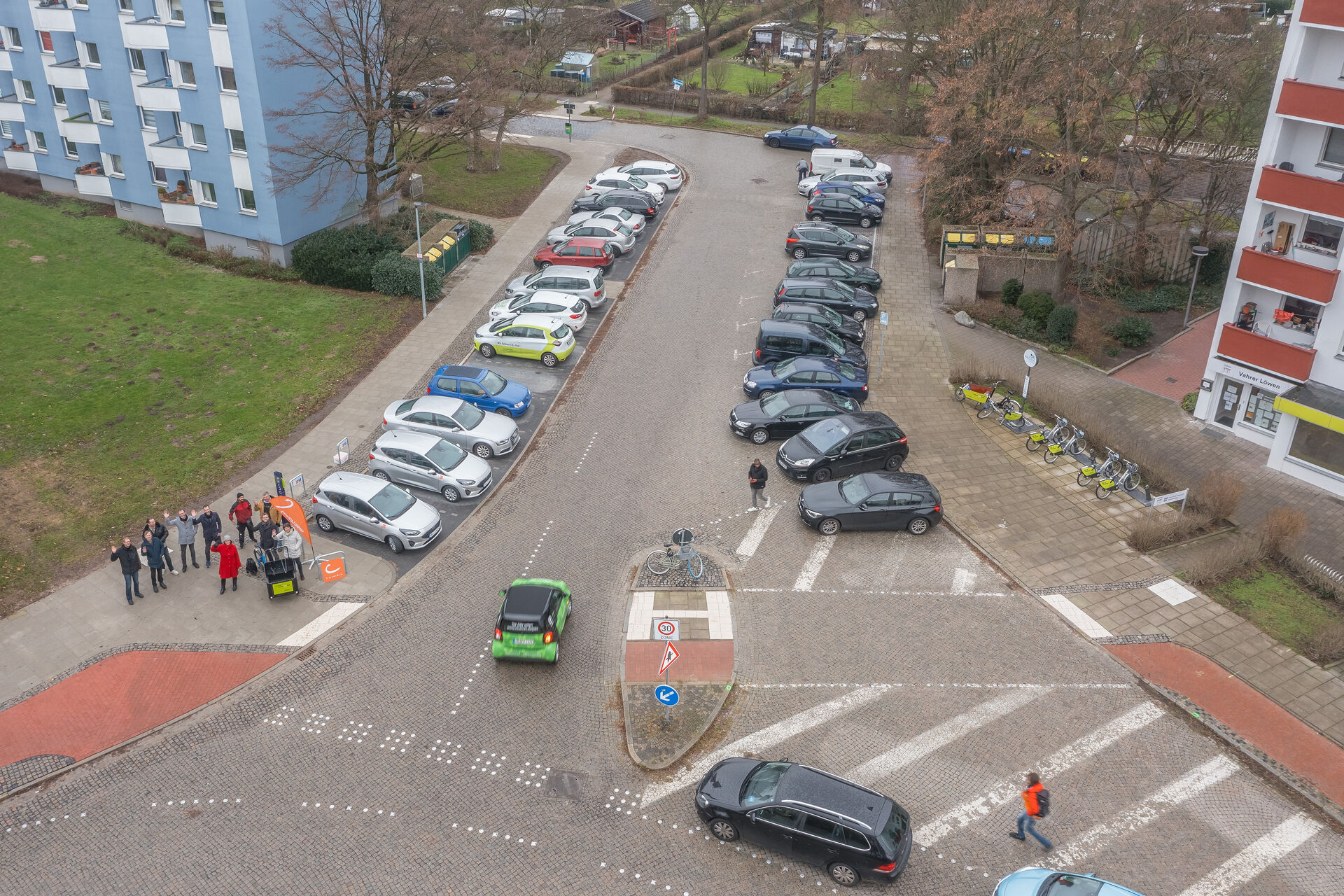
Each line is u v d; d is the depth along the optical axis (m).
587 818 18.36
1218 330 31.17
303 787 18.94
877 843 16.41
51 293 38.47
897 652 22.52
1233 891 16.98
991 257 41.47
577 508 27.62
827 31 76.38
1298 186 27.62
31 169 49.81
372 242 41.06
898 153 53.28
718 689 21.45
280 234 41.19
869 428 28.91
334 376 34.12
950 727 20.45
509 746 19.97
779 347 34.06
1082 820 18.28
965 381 34.47
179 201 42.75
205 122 40.41
